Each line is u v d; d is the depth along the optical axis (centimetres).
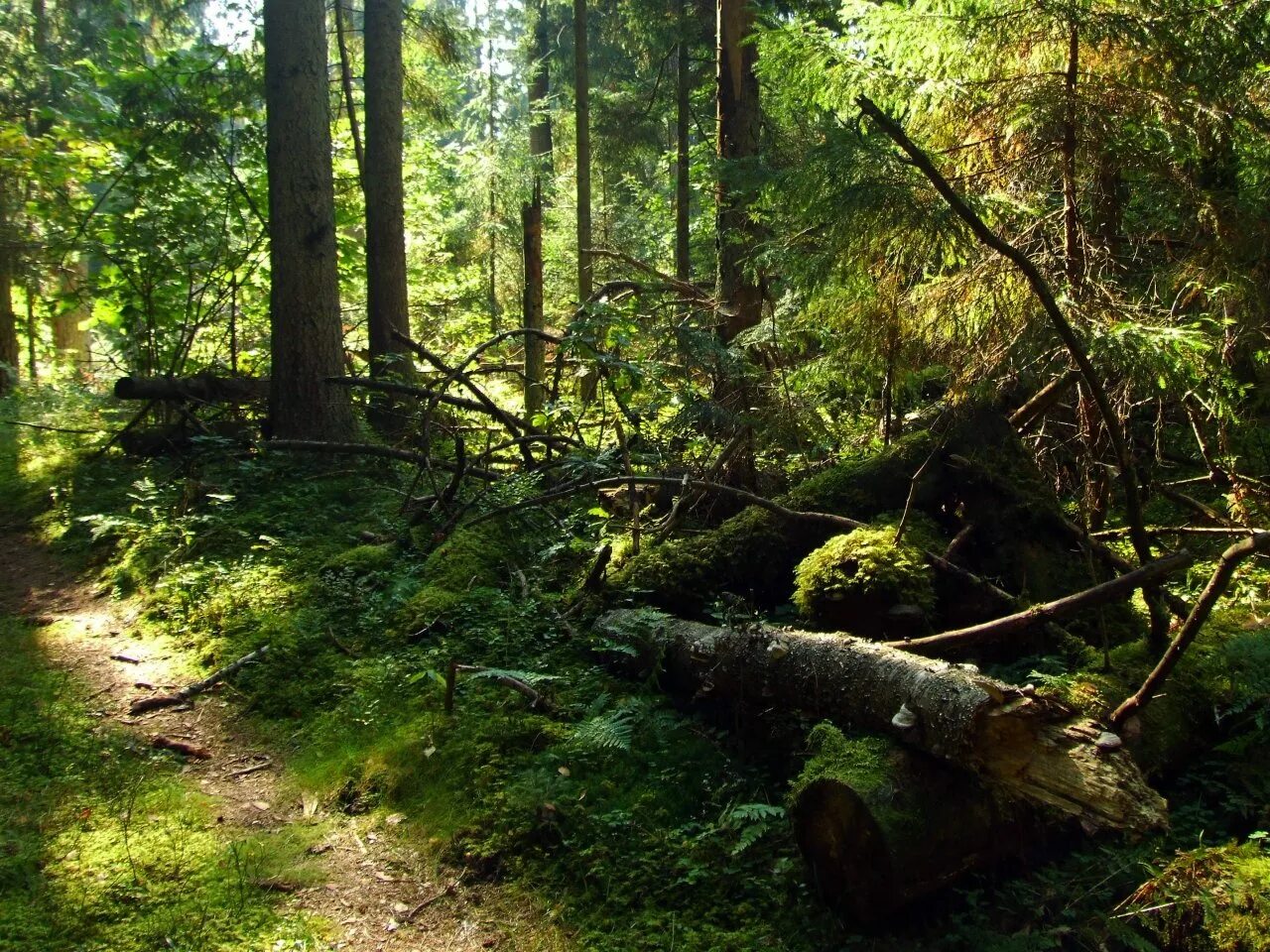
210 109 1125
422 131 1733
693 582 564
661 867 384
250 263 1198
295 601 628
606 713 474
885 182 495
